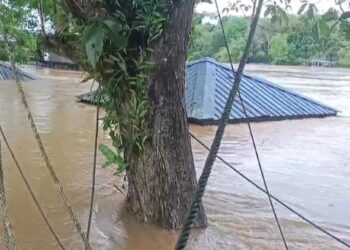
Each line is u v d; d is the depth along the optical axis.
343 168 5.69
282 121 9.20
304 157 6.24
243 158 6.12
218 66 10.81
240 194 4.62
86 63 3.42
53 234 3.31
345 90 14.26
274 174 5.38
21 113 9.50
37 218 3.92
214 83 9.98
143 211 3.80
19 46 5.66
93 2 3.12
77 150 6.34
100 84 3.57
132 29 3.30
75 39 3.34
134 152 3.73
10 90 13.48
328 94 13.31
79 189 4.65
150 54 3.42
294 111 9.65
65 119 8.84
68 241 3.52
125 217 3.90
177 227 3.66
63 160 5.78
